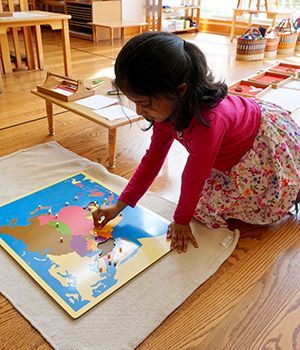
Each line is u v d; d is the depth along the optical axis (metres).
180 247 1.07
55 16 2.57
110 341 0.82
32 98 2.26
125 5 4.20
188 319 0.88
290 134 1.15
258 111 1.09
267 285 0.98
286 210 1.19
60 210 1.21
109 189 1.33
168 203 1.29
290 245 1.13
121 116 1.46
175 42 0.76
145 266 1.01
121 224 1.15
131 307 0.90
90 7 3.98
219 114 0.93
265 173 1.10
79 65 3.06
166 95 0.76
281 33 3.62
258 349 0.82
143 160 1.13
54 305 0.89
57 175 1.41
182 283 0.97
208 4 4.89
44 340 0.82
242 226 1.21
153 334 0.84
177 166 1.56
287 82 2.44
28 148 1.62
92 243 1.08
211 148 0.91
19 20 2.39
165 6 4.26
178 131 0.93
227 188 1.14
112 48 3.78
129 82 0.75
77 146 1.68
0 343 0.81
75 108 1.53
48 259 1.01
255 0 4.22
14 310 0.88
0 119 1.94
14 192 1.29
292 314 0.90
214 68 3.09
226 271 1.02
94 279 0.96
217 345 0.83
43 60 3.04
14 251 1.04
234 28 4.21
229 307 0.92
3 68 2.76
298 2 4.16
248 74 2.94
